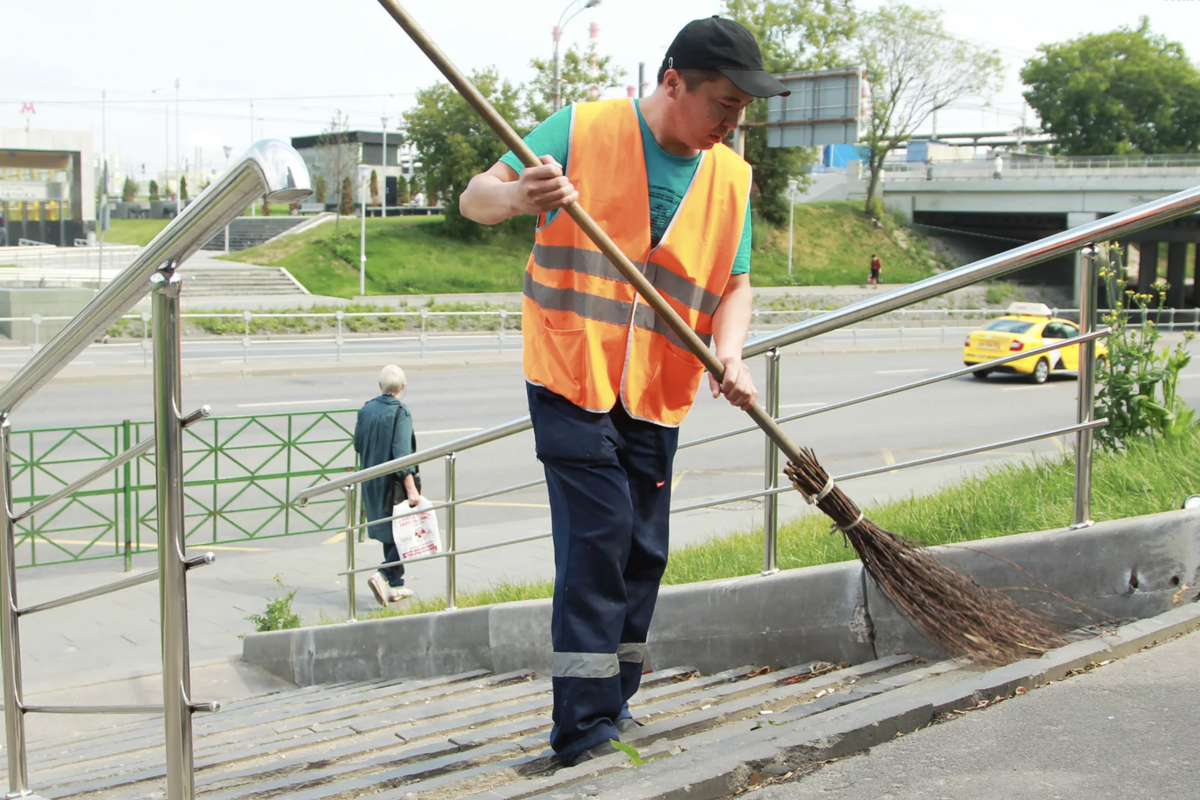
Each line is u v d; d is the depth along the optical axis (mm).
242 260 42219
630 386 2754
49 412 15734
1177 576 3117
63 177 52625
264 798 3092
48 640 7266
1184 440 5348
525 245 46406
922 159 64188
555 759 2781
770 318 35656
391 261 42438
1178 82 60594
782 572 3898
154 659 6879
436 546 7879
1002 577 3371
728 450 13391
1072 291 49594
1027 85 63469
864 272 50656
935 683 2889
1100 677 2736
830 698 2928
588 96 43750
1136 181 47031
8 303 24891
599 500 2693
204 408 2092
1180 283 54781
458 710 4281
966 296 45844
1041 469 5625
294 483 11852
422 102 45812
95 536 10000
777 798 2232
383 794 2656
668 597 4156
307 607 8102
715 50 2598
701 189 2805
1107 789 2141
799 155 52469
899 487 10227
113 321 2482
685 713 3326
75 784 3762
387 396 8031
